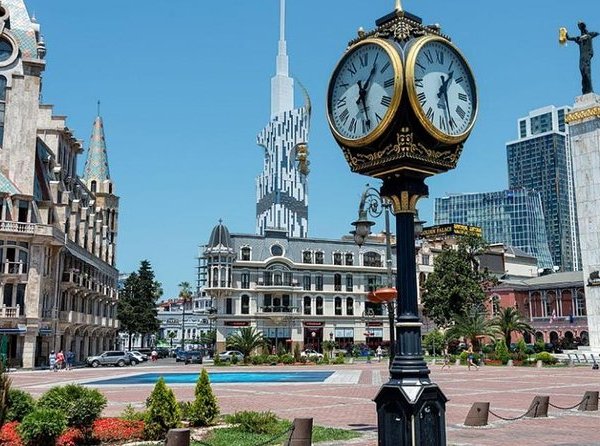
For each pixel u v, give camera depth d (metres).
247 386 32.22
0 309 55.00
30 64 61.59
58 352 57.72
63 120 70.44
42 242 58.06
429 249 101.19
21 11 66.25
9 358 55.66
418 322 8.04
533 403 18.31
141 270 107.44
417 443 7.46
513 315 68.19
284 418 17.73
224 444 13.09
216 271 86.75
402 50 8.13
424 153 8.23
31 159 60.00
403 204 8.34
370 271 95.06
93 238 81.94
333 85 9.07
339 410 20.19
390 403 7.75
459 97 8.74
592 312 55.59
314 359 66.31
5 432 12.21
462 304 76.94
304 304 91.06
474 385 31.88
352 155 8.73
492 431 15.46
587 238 56.16
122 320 104.12
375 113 8.36
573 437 14.48
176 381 37.19
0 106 60.34
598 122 56.06
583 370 48.09
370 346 93.50
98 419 14.89
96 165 91.81
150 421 14.23
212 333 109.31
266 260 89.31
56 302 62.78
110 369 56.56
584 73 57.38
